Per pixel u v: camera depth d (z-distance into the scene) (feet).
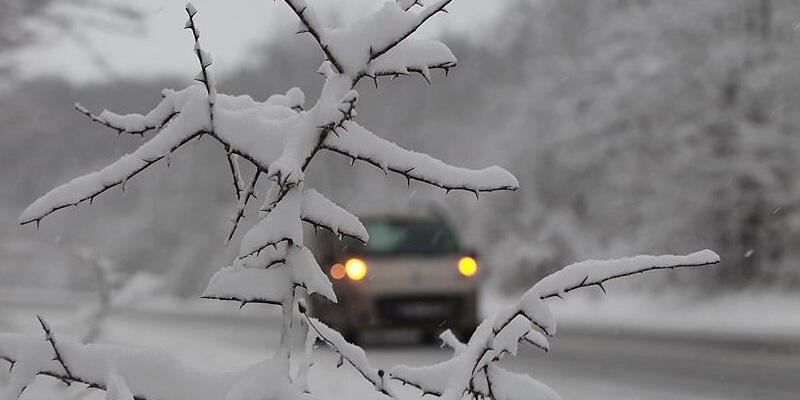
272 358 6.54
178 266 175.22
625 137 114.52
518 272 145.79
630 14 123.75
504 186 6.43
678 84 107.45
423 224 54.90
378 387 6.88
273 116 6.79
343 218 6.33
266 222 6.19
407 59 6.40
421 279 51.49
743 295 100.37
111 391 6.17
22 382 6.28
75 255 18.94
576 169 134.10
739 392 36.96
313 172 169.27
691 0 109.50
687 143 104.53
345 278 51.21
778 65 100.53
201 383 6.50
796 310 92.48
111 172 6.37
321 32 6.36
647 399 35.04
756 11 105.60
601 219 132.05
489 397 6.86
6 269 25.67
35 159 31.04
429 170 6.45
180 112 6.62
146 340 44.42
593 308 111.14
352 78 6.38
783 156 100.27
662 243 105.50
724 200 102.42
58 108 30.58
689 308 101.76
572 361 48.21
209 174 188.24
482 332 6.81
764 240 101.91
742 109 103.91
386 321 50.83
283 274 6.58
